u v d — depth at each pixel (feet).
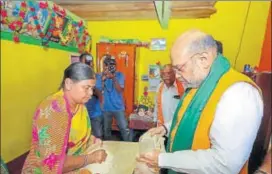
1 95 6.72
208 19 8.02
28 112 7.75
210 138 2.69
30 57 7.59
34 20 7.41
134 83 7.79
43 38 7.93
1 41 6.55
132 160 3.72
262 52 7.55
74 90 3.27
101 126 7.00
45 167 2.91
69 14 8.57
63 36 8.67
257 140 4.40
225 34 7.93
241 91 2.55
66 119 3.11
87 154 3.59
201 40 2.72
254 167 4.10
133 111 7.64
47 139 2.95
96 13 8.09
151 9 7.73
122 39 7.84
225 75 2.75
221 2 7.61
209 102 2.71
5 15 6.47
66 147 3.11
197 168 2.57
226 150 2.45
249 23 7.67
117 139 7.15
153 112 7.30
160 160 2.80
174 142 3.08
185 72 2.87
